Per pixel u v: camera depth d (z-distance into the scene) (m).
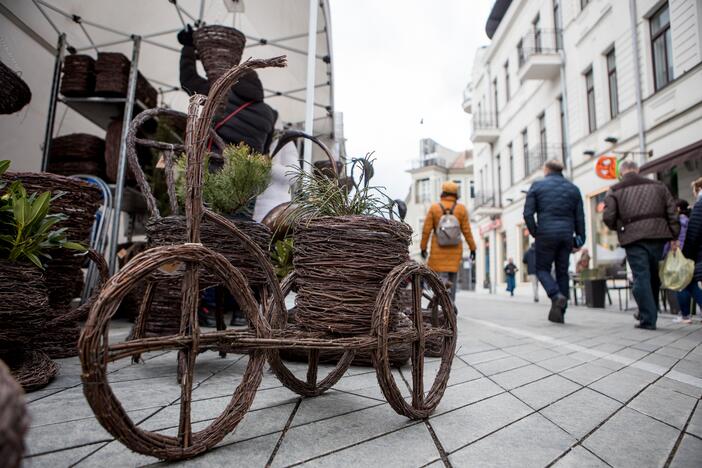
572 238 5.46
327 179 1.88
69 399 1.74
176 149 2.53
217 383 2.10
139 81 4.65
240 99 3.71
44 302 1.96
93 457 1.23
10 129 4.84
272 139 4.24
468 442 1.45
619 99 12.20
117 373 2.25
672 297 7.27
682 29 9.95
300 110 8.48
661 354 3.27
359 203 1.83
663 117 10.53
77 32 5.60
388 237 1.63
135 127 2.46
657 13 10.93
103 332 1.04
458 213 5.75
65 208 2.62
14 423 0.50
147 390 1.92
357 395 2.00
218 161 2.90
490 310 8.92
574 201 5.45
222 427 1.31
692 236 4.91
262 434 1.46
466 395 2.06
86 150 4.43
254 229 2.17
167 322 2.82
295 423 1.58
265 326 1.41
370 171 1.93
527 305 11.03
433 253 5.83
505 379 2.40
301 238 1.68
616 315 7.34
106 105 4.67
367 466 1.24
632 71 11.62
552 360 2.99
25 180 2.50
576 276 10.89
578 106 14.55
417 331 1.68
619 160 10.99
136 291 3.56
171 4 5.82
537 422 1.68
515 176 20.20
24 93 2.78
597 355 3.21
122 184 4.11
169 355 2.76
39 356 2.11
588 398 2.03
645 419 1.74
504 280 22.36
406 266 1.62
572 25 14.91
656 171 9.80
